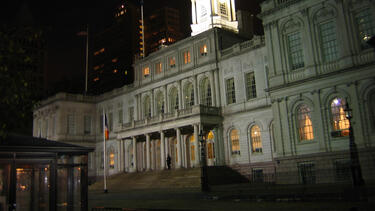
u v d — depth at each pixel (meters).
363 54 34.38
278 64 40.94
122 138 62.88
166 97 61.31
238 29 62.50
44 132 80.62
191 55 57.84
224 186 38.34
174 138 58.91
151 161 61.56
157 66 64.38
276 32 41.41
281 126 40.09
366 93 33.97
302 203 22.44
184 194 34.00
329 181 34.75
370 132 33.41
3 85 11.84
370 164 32.34
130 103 70.31
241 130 50.28
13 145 13.58
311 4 38.38
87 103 79.25
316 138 37.16
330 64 36.81
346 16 35.78
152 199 32.34
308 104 38.12
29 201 14.97
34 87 13.04
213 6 64.69
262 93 48.56
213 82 54.09
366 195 21.86
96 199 36.97
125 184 52.97
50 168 14.71
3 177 13.95
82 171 16.02
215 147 51.75
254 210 19.52
